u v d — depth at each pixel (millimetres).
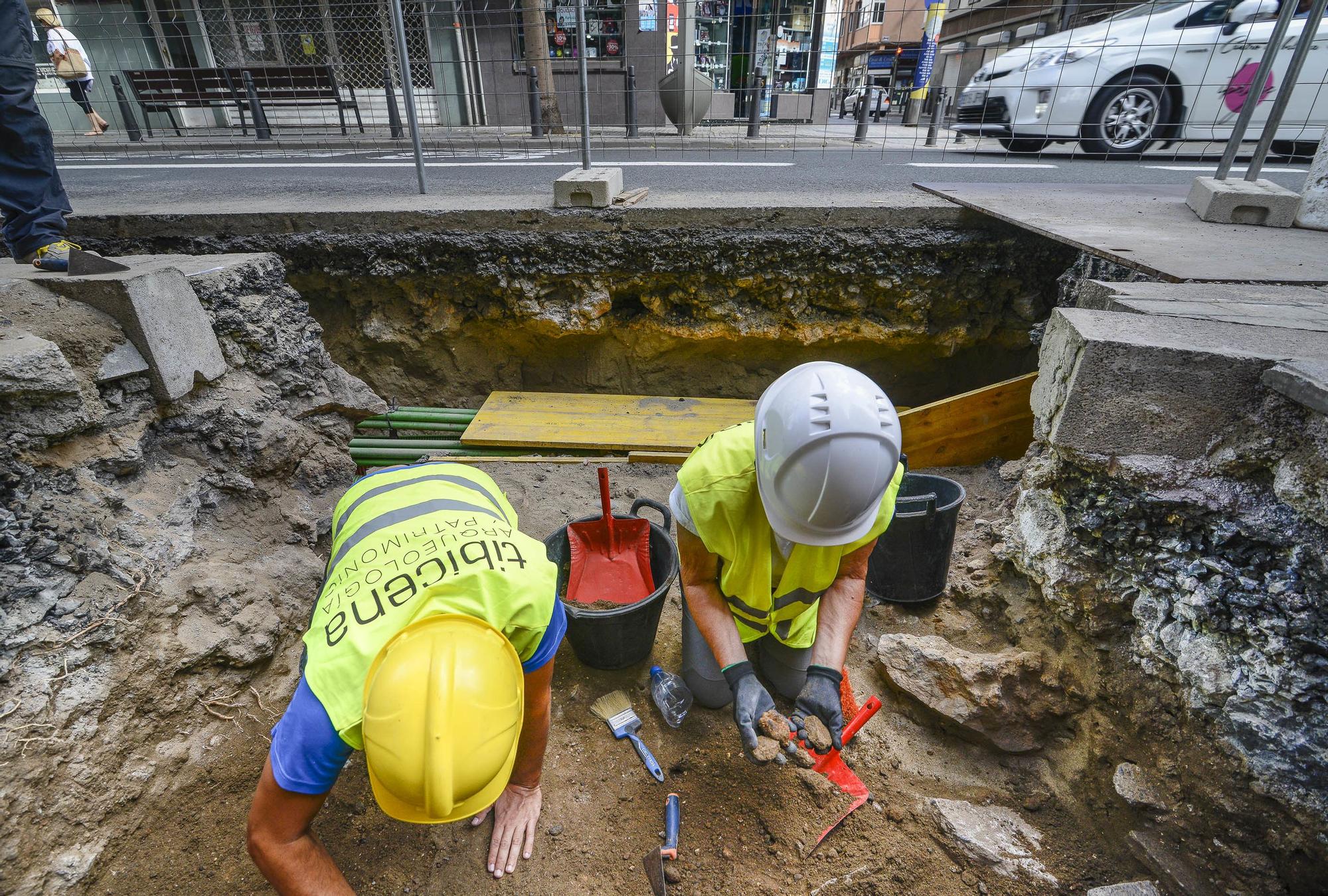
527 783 1826
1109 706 1902
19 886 1511
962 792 2016
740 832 1893
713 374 4559
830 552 1758
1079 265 3377
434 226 3957
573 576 2473
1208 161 6750
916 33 15047
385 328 4246
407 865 1773
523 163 6570
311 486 2865
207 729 1991
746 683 1824
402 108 10438
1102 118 6113
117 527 1998
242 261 2785
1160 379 1686
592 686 2363
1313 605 1468
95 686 1749
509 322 4254
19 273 2311
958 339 4188
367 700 1125
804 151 7812
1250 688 1519
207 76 8391
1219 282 2330
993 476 3443
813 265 4023
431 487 1550
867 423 1423
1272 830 1498
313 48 9289
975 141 8844
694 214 3912
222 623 2104
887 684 2342
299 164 6652
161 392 2287
